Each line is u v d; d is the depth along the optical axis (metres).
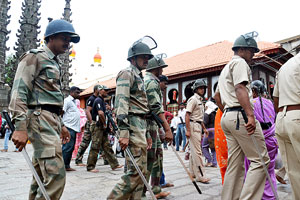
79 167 5.63
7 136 8.91
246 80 2.42
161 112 3.04
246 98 2.41
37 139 2.02
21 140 1.82
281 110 2.32
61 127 2.39
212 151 5.86
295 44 17.22
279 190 3.63
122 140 2.27
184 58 18.11
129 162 2.40
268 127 3.01
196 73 14.60
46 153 2.00
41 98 2.09
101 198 3.17
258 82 3.28
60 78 2.29
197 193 3.44
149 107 2.98
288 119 2.16
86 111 5.23
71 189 3.61
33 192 2.21
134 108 2.48
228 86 2.69
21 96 1.93
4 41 22.81
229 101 2.65
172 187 3.78
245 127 2.51
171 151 9.81
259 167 2.45
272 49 12.31
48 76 2.12
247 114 2.40
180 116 9.81
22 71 2.00
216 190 3.61
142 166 2.41
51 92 2.14
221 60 14.13
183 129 9.61
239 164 2.68
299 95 2.12
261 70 13.84
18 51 24.55
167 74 15.91
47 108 2.10
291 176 2.25
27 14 24.83
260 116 3.03
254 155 2.50
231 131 2.61
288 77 2.22
